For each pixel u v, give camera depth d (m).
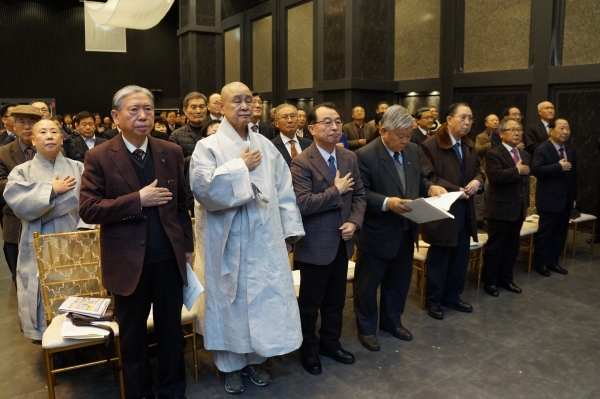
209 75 11.23
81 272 2.73
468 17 7.07
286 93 9.84
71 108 13.84
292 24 9.62
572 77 5.94
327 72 8.08
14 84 13.20
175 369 2.36
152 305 2.50
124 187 2.15
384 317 3.26
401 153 3.00
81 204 2.12
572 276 4.45
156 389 2.60
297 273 3.33
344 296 2.84
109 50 13.82
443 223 3.36
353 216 2.71
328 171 2.67
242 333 2.40
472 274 4.54
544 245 4.44
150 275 2.25
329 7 7.93
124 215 2.09
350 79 7.54
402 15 7.91
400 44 7.99
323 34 8.09
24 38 13.19
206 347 2.46
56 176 2.78
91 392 2.58
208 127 3.24
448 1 7.20
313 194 2.60
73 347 2.33
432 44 7.52
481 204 4.82
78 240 2.70
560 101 6.21
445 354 2.97
